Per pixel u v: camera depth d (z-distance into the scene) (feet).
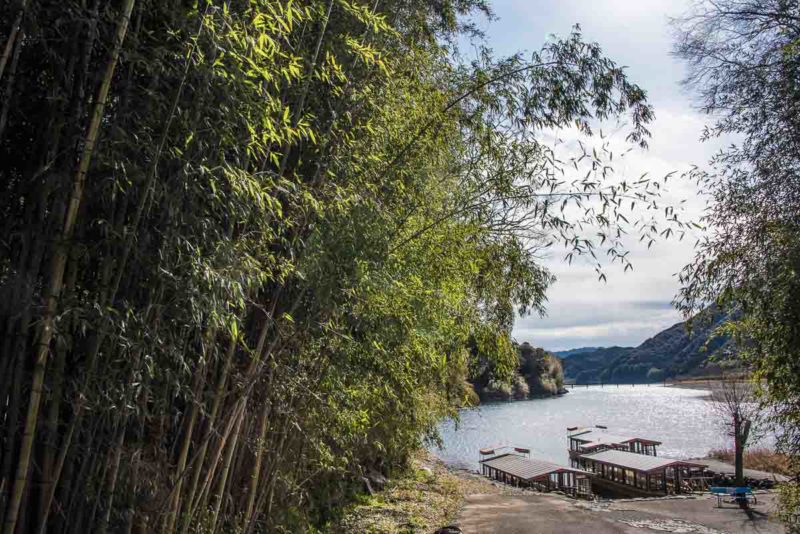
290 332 11.80
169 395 9.66
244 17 7.86
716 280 15.71
